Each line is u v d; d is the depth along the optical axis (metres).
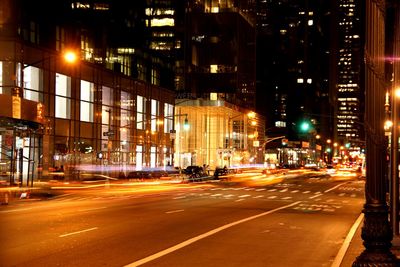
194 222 23.80
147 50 86.44
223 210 30.17
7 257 14.55
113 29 75.50
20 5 55.00
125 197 40.81
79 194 44.56
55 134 60.56
